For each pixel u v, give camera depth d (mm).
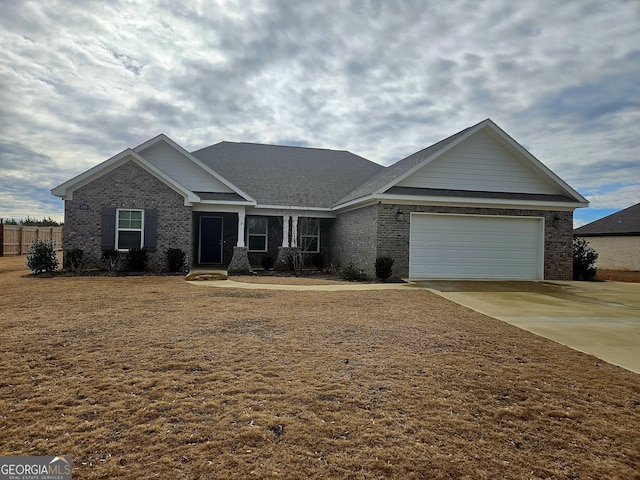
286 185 20016
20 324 6605
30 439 3141
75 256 14852
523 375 4848
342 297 10242
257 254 20250
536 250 15812
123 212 15633
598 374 4977
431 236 15016
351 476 2807
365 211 15867
